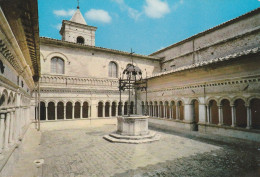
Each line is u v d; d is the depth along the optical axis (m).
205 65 14.45
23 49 7.23
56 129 19.28
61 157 9.63
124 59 26.20
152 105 23.03
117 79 24.72
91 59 23.30
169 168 7.80
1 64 4.56
